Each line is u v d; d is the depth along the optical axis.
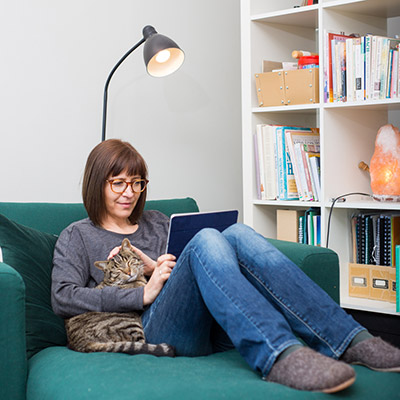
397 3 2.51
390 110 2.95
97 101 2.72
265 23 2.80
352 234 2.64
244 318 1.29
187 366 1.40
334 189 2.61
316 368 1.20
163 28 2.98
